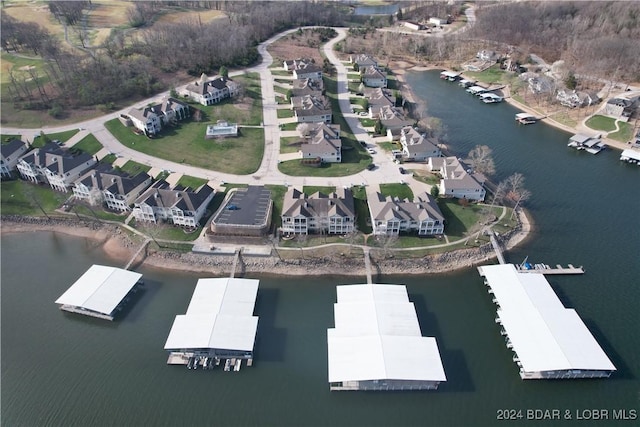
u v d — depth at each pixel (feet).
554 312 359.25
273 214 480.64
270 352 345.72
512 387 320.70
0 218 492.54
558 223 480.23
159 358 345.51
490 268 403.54
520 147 639.35
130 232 467.11
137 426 301.22
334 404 312.09
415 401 313.53
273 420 302.86
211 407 311.06
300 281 411.95
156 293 403.54
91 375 334.03
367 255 429.38
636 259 431.43
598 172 577.84
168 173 546.67
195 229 465.06
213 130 629.51
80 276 424.05
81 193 508.94
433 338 337.72
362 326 346.95
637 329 361.30
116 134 624.18
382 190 514.68
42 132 605.31
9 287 412.77
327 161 572.92
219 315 359.87
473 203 496.64
